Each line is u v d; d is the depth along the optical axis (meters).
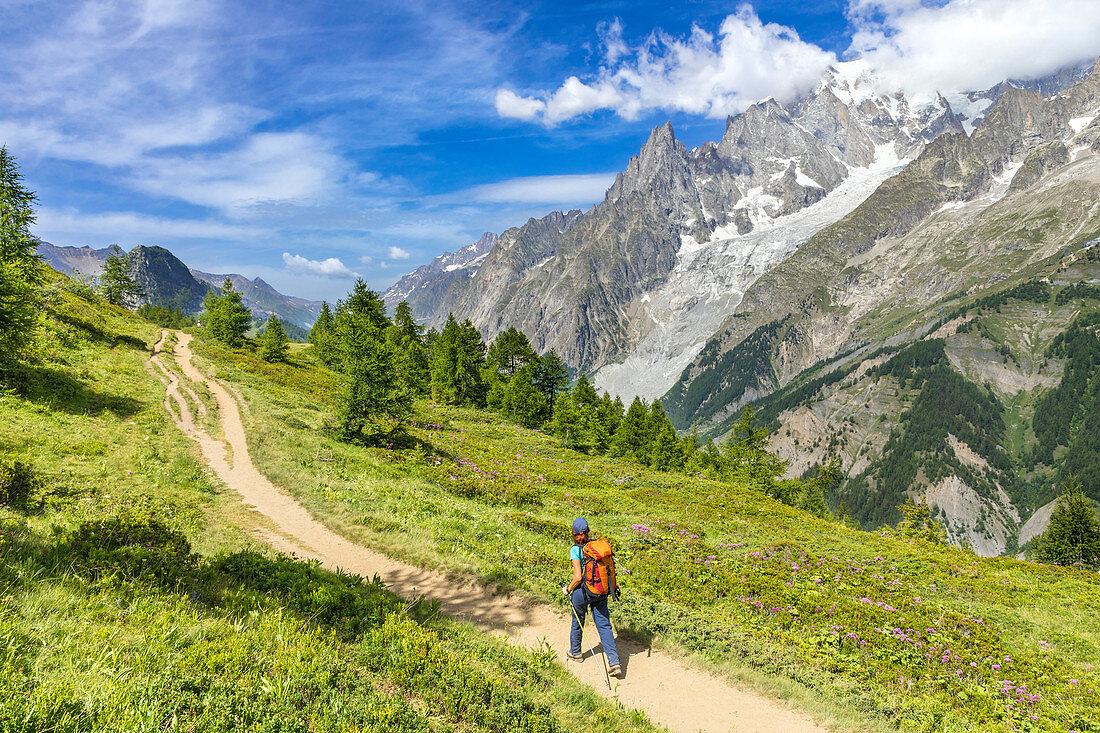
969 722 9.52
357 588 10.69
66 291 57.41
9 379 24.78
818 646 12.68
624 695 8.39
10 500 12.78
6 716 4.36
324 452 26.81
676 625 11.15
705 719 8.04
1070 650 15.36
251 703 5.48
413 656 7.43
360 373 33.31
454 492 25.80
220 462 22.81
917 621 14.55
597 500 29.97
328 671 6.44
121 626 6.68
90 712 4.75
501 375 83.88
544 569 13.88
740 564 20.00
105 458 19.20
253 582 10.10
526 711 6.90
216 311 73.44
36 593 7.03
